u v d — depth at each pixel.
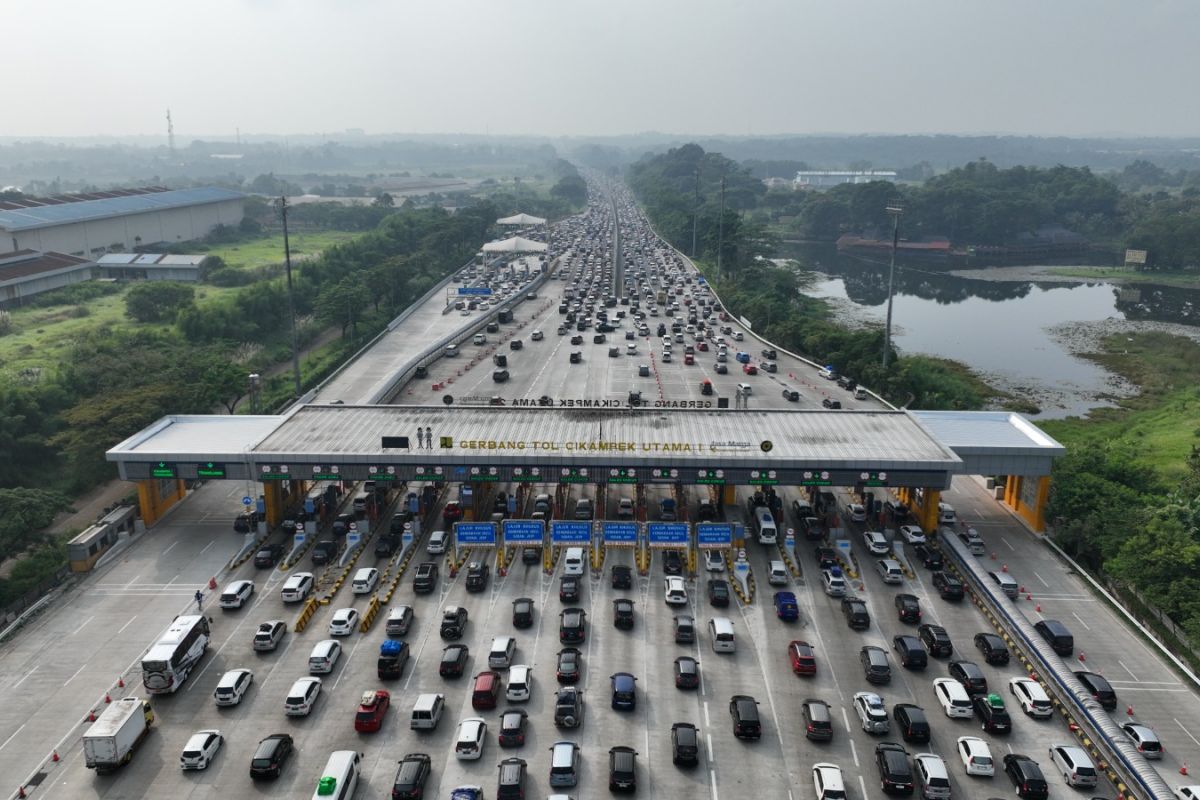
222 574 84.44
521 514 96.75
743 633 73.88
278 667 68.62
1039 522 95.06
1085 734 60.38
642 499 96.62
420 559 87.19
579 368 161.38
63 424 122.94
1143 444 138.50
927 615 77.06
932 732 61.12
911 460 88.38
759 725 60.00
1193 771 58.00
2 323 181.50
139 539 92.12
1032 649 69.44
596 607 77.62
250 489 106.00
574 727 60.75
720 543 85.06
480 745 57.69
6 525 80.31
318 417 102.06
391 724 61.38
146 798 54.44
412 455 89.38
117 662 70.00
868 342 159.25
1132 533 84.12
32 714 63.44
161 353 143.75
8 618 76.00
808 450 91.44
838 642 72.56
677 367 163.75
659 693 65.31
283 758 57.19
